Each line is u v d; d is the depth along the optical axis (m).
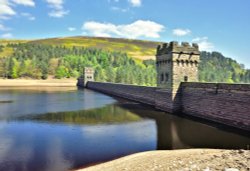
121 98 77.38
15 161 21.53
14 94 91.62
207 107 37.78
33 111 49.31
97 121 38.88
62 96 84.06
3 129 33.56
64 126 35.31
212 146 25.09
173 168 15.30
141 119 40.12
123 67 188.12
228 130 31.38
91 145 26.12
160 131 31.97
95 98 77.06
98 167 19.55
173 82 45.16
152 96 58.16
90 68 146.75
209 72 197.38
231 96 32.66
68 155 23.00
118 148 25.03
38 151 24.20
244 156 15.73
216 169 13.67
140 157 21.31
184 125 35.25
